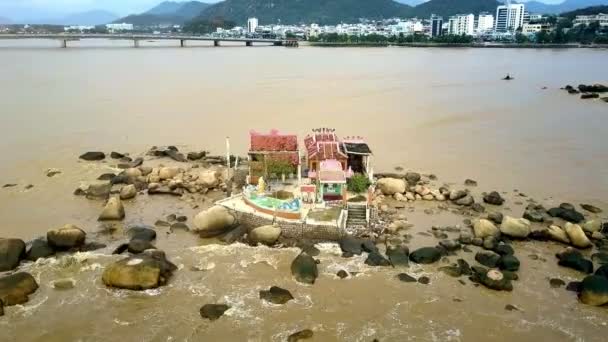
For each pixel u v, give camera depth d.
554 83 138.75
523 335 30.95
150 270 35.28
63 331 30.67
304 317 32.16
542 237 43.50
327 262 39.16
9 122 84.50
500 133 80.75
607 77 151.50
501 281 35.62
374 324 31.66
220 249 41.22
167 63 196.00
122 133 79.38
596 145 73.81
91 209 49.84
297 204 44.31
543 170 62.91
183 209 50.06
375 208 46.84
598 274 36.75
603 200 53.41
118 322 31.58
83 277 36.41
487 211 50.06
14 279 33.97
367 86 130.38
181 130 81.56
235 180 54.19
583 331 31.39
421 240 43.31
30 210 49.38
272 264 38.78
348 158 52.19
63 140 74.56
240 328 31.03
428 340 30.31
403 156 68.06
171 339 30.03
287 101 105.94
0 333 30.33
